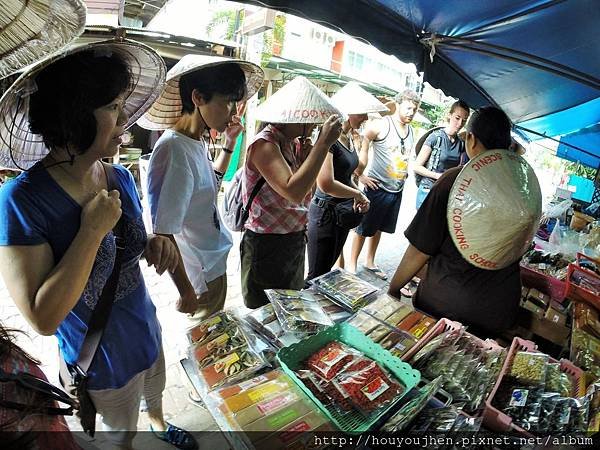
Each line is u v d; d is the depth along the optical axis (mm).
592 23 2254
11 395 692
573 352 1471
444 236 1554
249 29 5645
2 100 861
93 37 3635
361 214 2701
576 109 3859
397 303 1597
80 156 967
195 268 1656
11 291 872
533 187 1412
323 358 1165
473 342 1395
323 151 1538
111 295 1101
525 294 2119
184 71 1363
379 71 10336
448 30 2342
